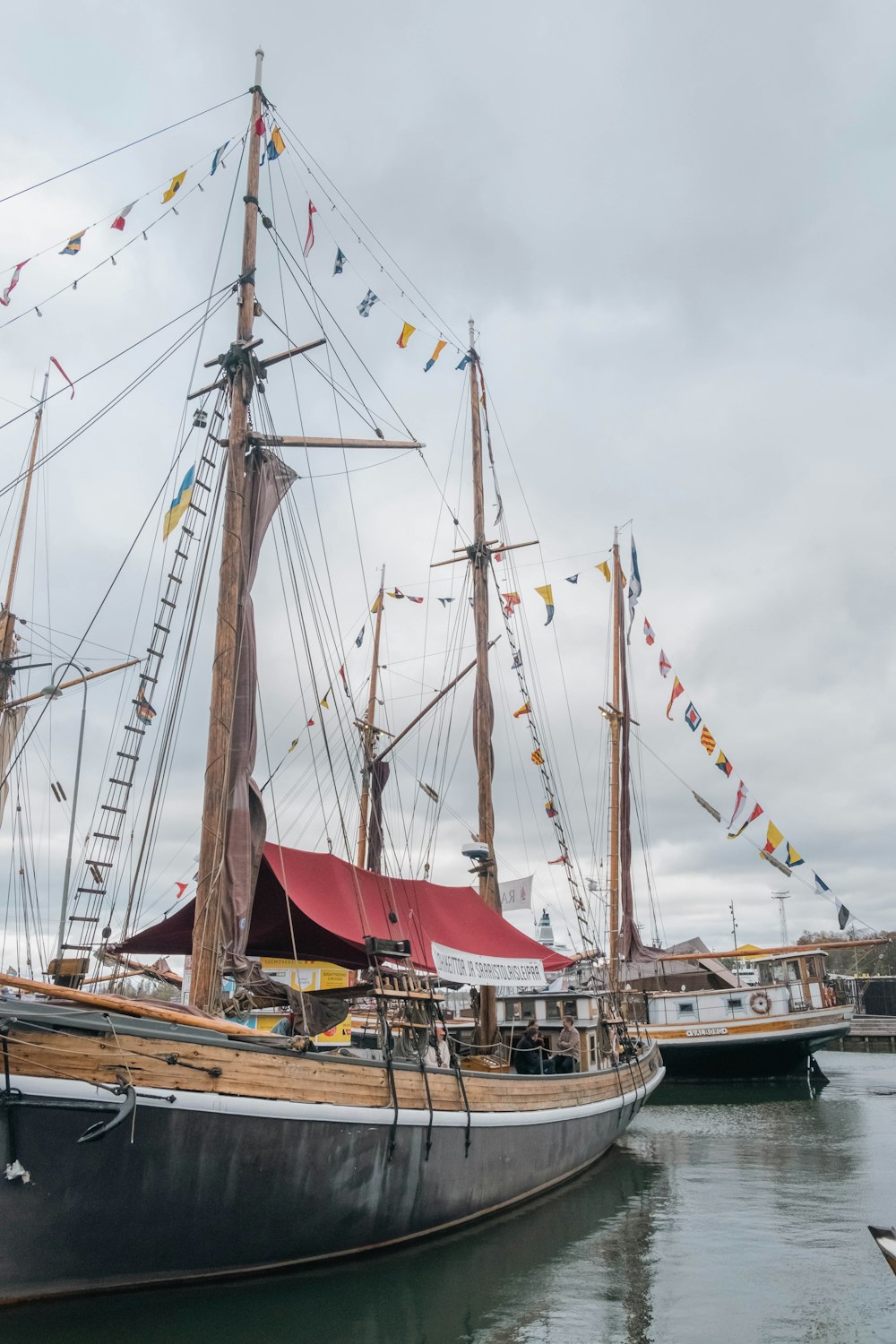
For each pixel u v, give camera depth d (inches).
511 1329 441.1
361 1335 423.2
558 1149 722.8
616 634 1872.5
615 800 1772.9
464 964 698.8
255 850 578.9
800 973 1777.8
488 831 977.5
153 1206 408.5
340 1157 474.3
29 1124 377.4
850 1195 759.7
